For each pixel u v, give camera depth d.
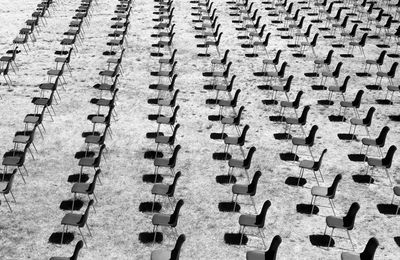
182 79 17.19
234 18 23.48
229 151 13.08
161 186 10.43
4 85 16.28
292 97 16.08
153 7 25.11
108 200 11.03
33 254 9.39
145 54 19.16
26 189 11.32
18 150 12.79
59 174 11.90
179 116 14.78
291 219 10.59
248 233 10.13
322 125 14.45
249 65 18.42
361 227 10.42
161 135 13.73
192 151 13.05
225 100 15.04
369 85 16.94
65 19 22.84
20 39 18.31
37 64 17.92
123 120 14.45
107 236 9.92
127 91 16.22
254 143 13.48
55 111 14.80
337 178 10.19
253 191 10.28
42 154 12.68
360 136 13.91
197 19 23.28
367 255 8.52
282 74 15.69
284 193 11.46
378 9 24.69
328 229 10.32
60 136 13.51
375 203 11.20
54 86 14.41
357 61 18.78
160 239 9.87
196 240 9.89
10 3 25.25
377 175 12.23
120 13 23.53
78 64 18.08
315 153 13.07
